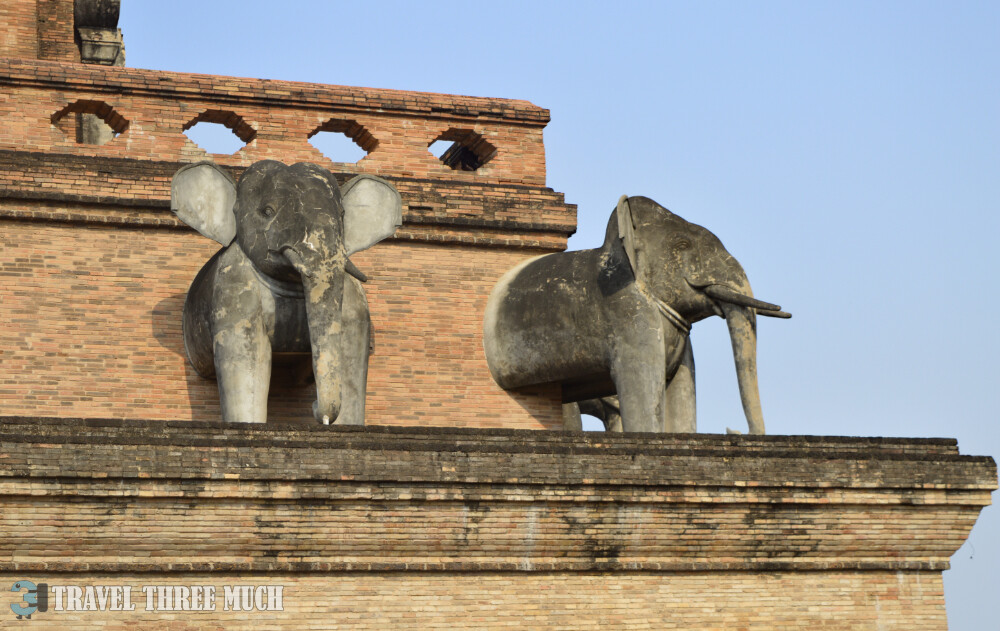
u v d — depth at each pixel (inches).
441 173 888.9
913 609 714.2
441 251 863.1
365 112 879.7
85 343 790.5
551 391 852.6
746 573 692.7
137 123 837.8
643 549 673.6
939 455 711.1
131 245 810.8
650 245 783.1
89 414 781.3
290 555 632.4
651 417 768.9
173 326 804.6
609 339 784.9
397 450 636.1
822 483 687.1
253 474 615.8
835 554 703.7
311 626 630.5
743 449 692.1
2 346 778.8
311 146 868.0
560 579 665.6
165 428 626.2
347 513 631.2
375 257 849.5
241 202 729.0
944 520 712.4
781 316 770.8
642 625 671.1
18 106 821.9
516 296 835.4
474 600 652.7
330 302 695.1
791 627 692.7
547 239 883.4
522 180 901.8
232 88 854.5
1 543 599.5
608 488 659.4
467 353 847.7
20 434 603.2
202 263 819.4
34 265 793.6
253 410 722.2
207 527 617.6
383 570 642.2
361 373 745.6
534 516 653.9
